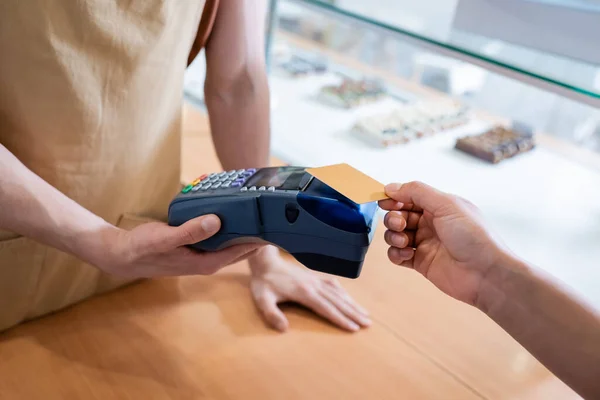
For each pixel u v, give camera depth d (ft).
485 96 3.74
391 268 2.71
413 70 4.07
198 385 1.89
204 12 2.19
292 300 2.35
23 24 1.60
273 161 3.23
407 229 1.88
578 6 2.26
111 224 1.99
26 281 1.95
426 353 2.21
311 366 2.05
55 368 1.88
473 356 2.23
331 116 3.77
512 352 2.29
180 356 2.00
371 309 2.41
